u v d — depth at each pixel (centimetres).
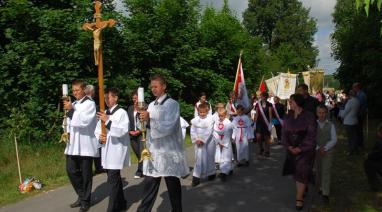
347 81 2552
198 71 1739
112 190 664
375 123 2319
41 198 786
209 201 750
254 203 735
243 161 1103
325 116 733
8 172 954
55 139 1225
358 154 1227
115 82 1386
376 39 2103
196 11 1881
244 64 2425
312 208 699
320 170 757
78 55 1259
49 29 1251
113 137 662
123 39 1473
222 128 927
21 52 1236
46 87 1237
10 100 1266
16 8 1232
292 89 2867
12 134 1132
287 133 700
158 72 1571
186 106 1695
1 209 725
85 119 674
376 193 787
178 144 598
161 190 816
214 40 2047
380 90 2266
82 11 1316
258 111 1228
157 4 1648
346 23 2805
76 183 703
